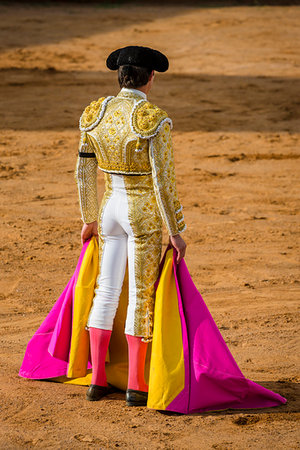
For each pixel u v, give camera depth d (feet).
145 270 33.14
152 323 33.37
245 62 184.44
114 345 36.29
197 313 33.30
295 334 44.11
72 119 120.98
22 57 180.55
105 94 142.51
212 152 102.17
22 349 40.86
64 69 168.25
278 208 77.15
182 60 186.29
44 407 33.35
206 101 138.62
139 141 31.40
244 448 29.37
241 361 39.81
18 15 248.93
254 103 138.00
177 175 90.07
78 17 252.62
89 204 34.68
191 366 32.73
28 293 50.75
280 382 37.04
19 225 68.33
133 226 32.71
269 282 54.49
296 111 131.34
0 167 90.84
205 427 31.35
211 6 293.84
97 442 29.68
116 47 201.16
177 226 32.37
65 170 90.84
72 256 59.77
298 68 177.78
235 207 77.15
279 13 273.75
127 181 32.60
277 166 95.66
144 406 33.65
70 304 35.19
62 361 37.17
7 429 30.78
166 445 29.53
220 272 56.65
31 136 108.58
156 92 145.48
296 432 31.01
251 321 46.26
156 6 291.58
